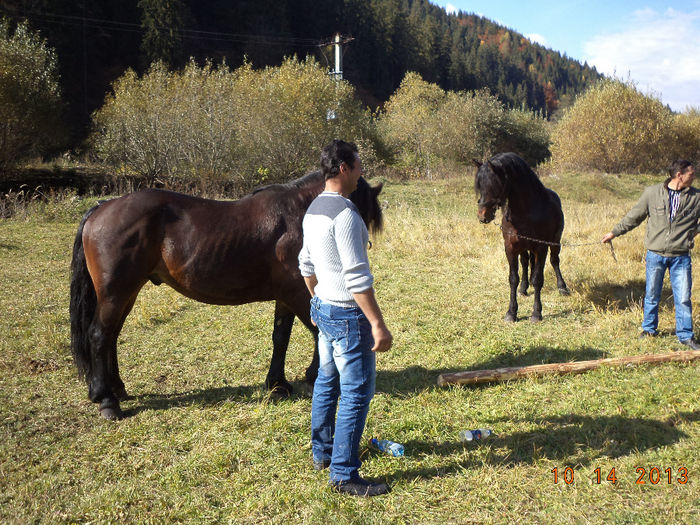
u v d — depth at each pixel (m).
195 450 3.25
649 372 4.22
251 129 18.38
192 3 57.84
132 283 3.59
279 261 3.66
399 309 6.23
